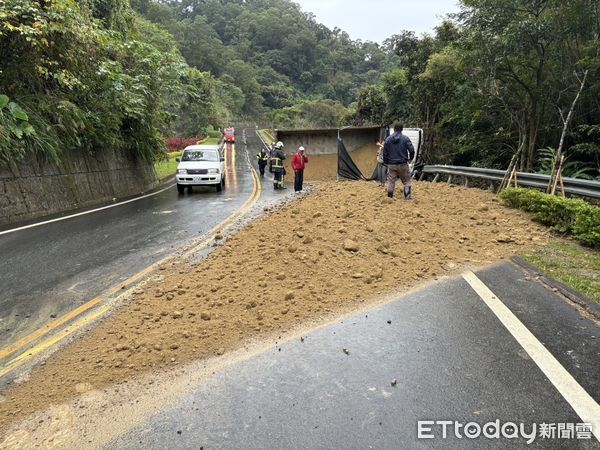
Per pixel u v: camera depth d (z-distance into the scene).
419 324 3.81
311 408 2.74
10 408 2.96
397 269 5.24
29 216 10.45
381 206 8.45
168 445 2.49
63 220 9.98
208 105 68.19
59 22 10.90
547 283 4.59
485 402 2.72
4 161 10.02
